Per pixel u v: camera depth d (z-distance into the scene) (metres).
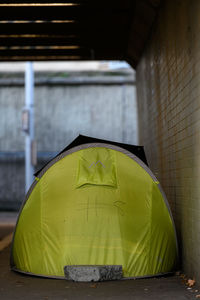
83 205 7.11
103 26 11.31
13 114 24.27
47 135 24.08
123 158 7.49
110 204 7.11
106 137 23.97
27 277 7.00
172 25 7.54
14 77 24.34
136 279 6.70
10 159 24.11
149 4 9.04
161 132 9.07
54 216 7.14
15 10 10.26
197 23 5.80
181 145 7.07
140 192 7.26
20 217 7.50
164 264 7.04
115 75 24.16
